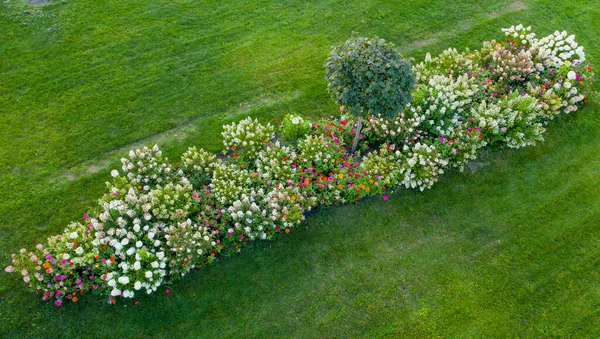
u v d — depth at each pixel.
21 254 6.04
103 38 9.52
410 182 7.34
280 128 8.02
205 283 6.41
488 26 10.42
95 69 8.98
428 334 6.09
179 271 6.27
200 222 6.55
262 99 8.74
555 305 6.41
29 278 5.82
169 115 8.37
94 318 6.04
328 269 6.63
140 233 6.16
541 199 7.57
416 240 7.00
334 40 9.88
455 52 8.79
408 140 7.63
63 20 9.79
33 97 8.42
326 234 6.96
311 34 9.98
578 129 8.59
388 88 6.07
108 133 8.02
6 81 8.62
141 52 9.36
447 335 6.09
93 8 10.10
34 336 5.88
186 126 8.25
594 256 6.93
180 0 10.52
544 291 6.54
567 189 7.72
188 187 6.73
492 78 8.82
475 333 6.11
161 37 9.66
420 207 7.36
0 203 7.00
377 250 6.86
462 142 7.59
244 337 6.00
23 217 6.90
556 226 7.24
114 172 6.43
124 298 6.20
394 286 6.50
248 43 9.70
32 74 8.78
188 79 8.97
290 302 6.30
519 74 8.62
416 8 10.68
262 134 7.34
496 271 6.71
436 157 7.29
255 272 6.54
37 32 9.51
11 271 5.88
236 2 10.58
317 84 9.02
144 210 6.18
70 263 5.95
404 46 9.90
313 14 10.41
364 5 10.70
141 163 6.67
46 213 6.97
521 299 6.45
